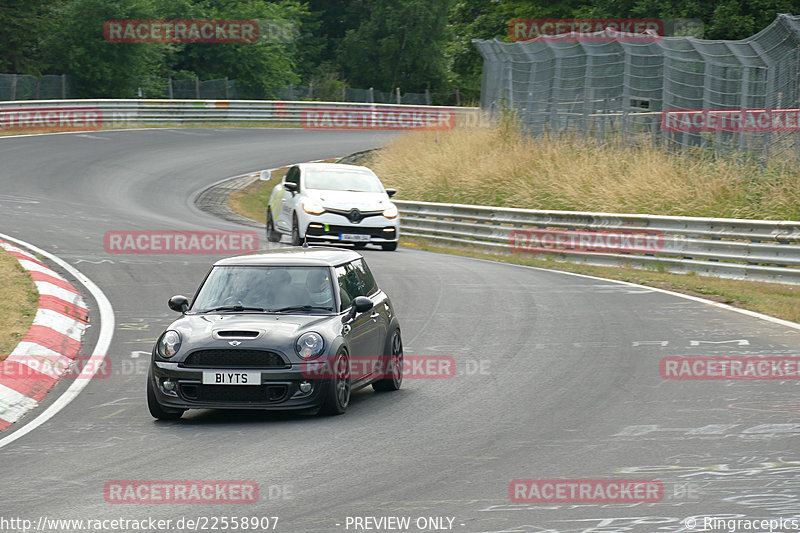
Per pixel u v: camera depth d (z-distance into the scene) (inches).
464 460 1050.7
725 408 1277.1
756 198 3412.9
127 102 7313.0
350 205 3223.4
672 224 2947.8
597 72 4461.1
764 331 1871.3
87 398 1439.5
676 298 2337.6
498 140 5049.2
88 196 4507.9
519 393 1402.6
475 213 3727.9
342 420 1274.6
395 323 1524.4
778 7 5472.4
